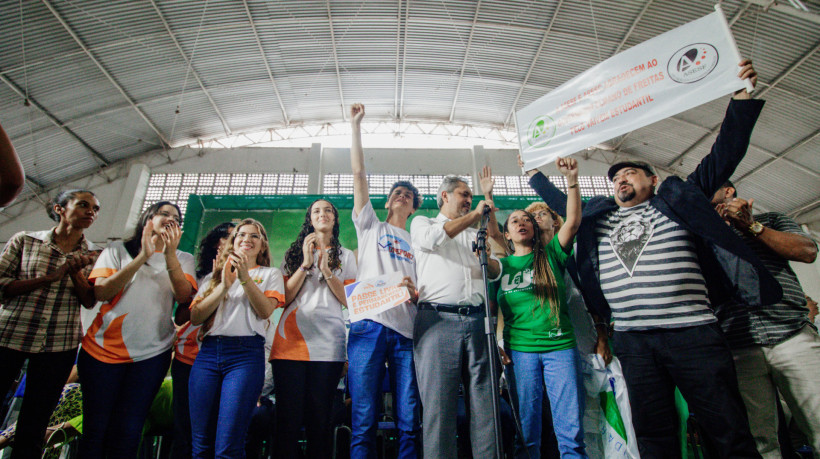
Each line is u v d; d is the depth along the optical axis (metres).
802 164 11.01
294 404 1.81
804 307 1.82
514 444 1.98
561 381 1.90
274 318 3.40
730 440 1.45
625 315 1.78
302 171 12.83
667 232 1.79
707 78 1.87
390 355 1.91
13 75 9.04
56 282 1.95
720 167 1.73
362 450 1.70
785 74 9.06
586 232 2.05
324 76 11.48
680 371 1.60
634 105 2.04
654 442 1.63
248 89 11.54
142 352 1.89
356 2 9.30
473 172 13.02
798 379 1.72
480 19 9.77
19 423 1.73
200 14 9.06
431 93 12.37
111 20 8.69
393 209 2.42
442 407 1.66
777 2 7.71
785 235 1.80
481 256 1.80
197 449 1.70
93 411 1.74
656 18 9.13
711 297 1.79
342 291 2.15
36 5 7.97
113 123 11.42
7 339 1.77
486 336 1.85
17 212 11.98
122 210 11.84
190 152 13.05
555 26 9.79
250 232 2.27
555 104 2.31
